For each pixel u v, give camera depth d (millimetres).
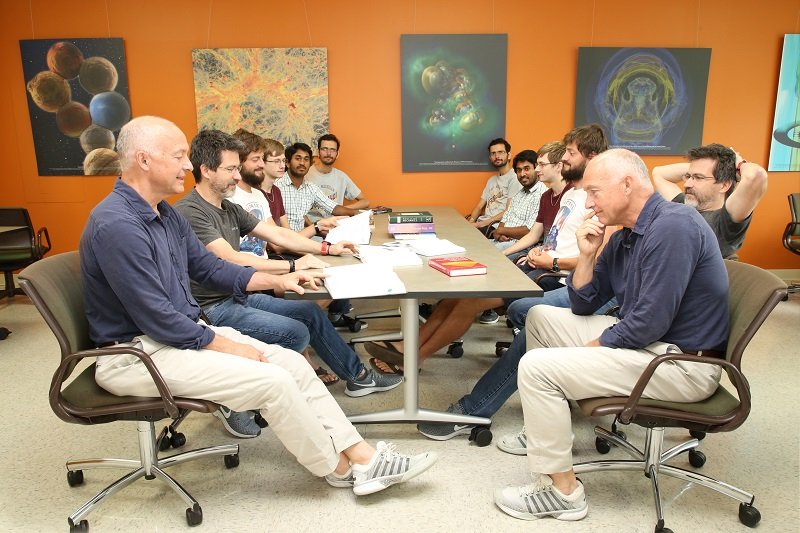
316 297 2037
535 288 2049
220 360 1812
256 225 2740
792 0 4863
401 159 5102
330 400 2029
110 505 1976
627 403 1719
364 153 5074
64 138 4938
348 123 5016
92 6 4766
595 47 4891
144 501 1999
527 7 4871
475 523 1867
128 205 1812
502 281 2162
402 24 4875
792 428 2496
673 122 5020
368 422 2414
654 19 4898
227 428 2449
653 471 1927
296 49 4828
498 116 5008
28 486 2100
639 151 5066
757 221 5195
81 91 4867
